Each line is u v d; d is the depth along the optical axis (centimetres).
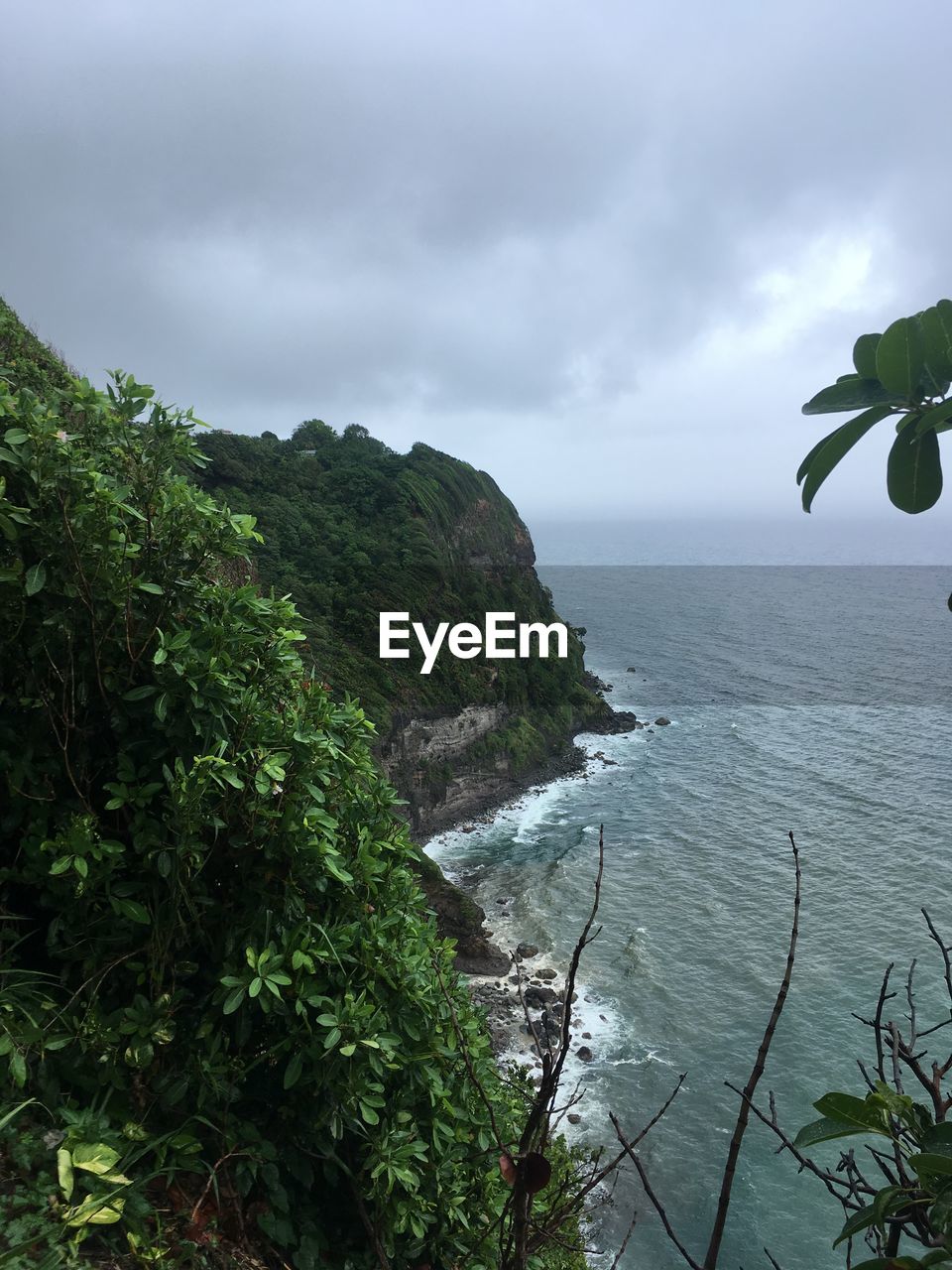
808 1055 2786
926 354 143
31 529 411
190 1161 374
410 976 447
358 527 6812
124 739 437
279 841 426
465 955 3431
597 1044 2880
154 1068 404
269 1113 426
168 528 452
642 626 13150
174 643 419
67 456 414
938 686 8912
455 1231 445
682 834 4822
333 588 5866
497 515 8944
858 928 3641
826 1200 2183
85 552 416
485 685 5809
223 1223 381
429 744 5241
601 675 9556
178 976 421
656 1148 2381
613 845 4697
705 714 7700
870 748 6569
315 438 8275
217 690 424
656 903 3953
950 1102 189
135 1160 354
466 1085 461
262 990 399
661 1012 3055
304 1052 404
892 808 5181
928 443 147
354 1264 414
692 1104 2562
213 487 6538
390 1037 411
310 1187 418
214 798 429
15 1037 357
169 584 452
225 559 495
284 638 489
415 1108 446
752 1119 2481
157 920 402
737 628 12938
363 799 511
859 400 156
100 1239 332
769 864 4366
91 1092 382
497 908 3966
